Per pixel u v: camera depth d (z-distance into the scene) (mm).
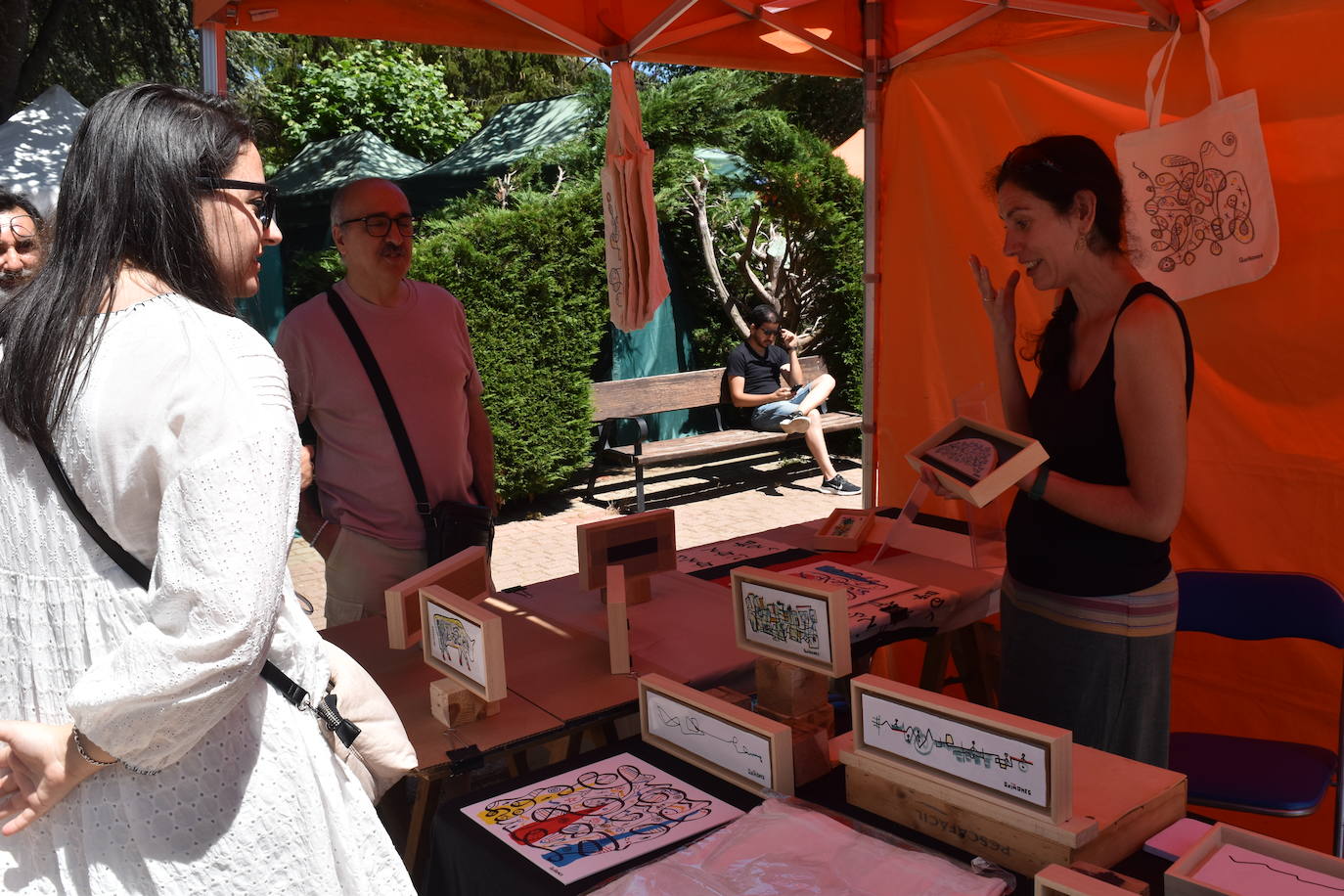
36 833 1172
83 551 1151
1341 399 2840
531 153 8688
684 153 8555
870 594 2594
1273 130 2865
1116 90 3246
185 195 1188
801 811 1476
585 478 8562
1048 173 1929
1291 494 2965
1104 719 2025
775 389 8062
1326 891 1134
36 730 1108
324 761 1297
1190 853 1215
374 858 1361
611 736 2826
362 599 2965
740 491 8102
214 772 1178
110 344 1120
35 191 6105
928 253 3846
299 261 7711
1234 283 2873
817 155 8742
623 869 1402
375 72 15547
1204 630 2760
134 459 1100
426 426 2949
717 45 3717
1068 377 2066
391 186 2922
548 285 7234
